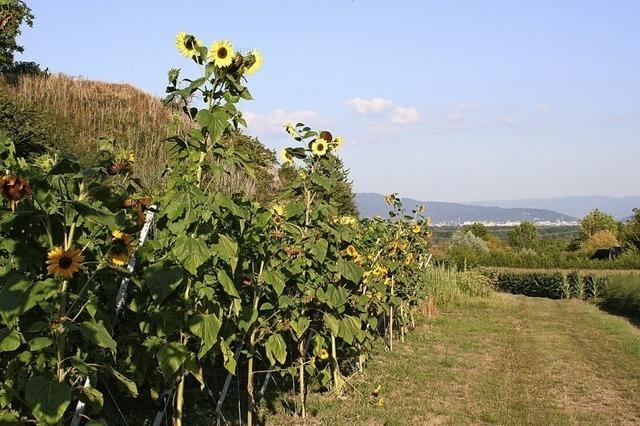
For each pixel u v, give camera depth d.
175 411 3.88
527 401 7.67
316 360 7.13
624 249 43.91
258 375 6.93
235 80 3.69
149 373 4.18
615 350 11.59
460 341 12.03
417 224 12.08
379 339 11.23
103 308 3.82
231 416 5.66
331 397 6.74
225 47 3.56
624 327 15.17
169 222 3.73
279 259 5.38
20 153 12.69
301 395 5.95
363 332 7.03
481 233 75.75
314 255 5.62
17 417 2.76
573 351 11.47
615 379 9.12
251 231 4.80
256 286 5.07
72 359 2.66
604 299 22.72
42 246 2.84
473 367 9.57
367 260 8.55
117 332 4.31
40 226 2.83
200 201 3.58
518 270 37.78
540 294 30.16
